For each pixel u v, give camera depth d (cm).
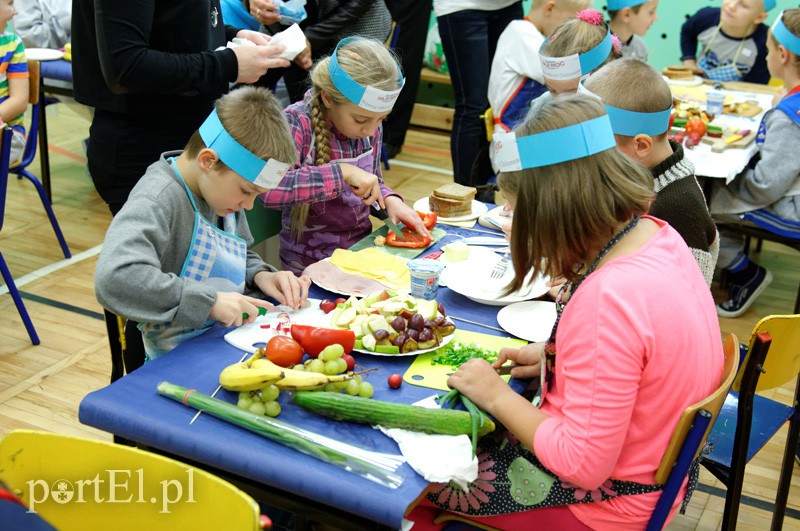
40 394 262
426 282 175
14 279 341
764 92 418
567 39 244
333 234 227
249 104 153
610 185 126
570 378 125
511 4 389
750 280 345
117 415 130
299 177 204
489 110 329
